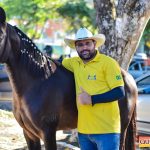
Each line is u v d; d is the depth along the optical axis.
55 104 5.00
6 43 4.81
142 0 7.03
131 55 7.29
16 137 8.27
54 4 21.30
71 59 5.17
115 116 4.62
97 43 4.91
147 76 9.23
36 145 5.24
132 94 5.53
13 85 5.01
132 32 7.12
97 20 7.41
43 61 5.05
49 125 4.98
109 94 4.51
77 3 21.56
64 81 5.10
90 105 4.59
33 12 22.20
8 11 22.27
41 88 4.97
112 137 4.59
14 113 5.17
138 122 8.73
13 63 4.92
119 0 7.19
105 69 4.59
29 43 5.00
